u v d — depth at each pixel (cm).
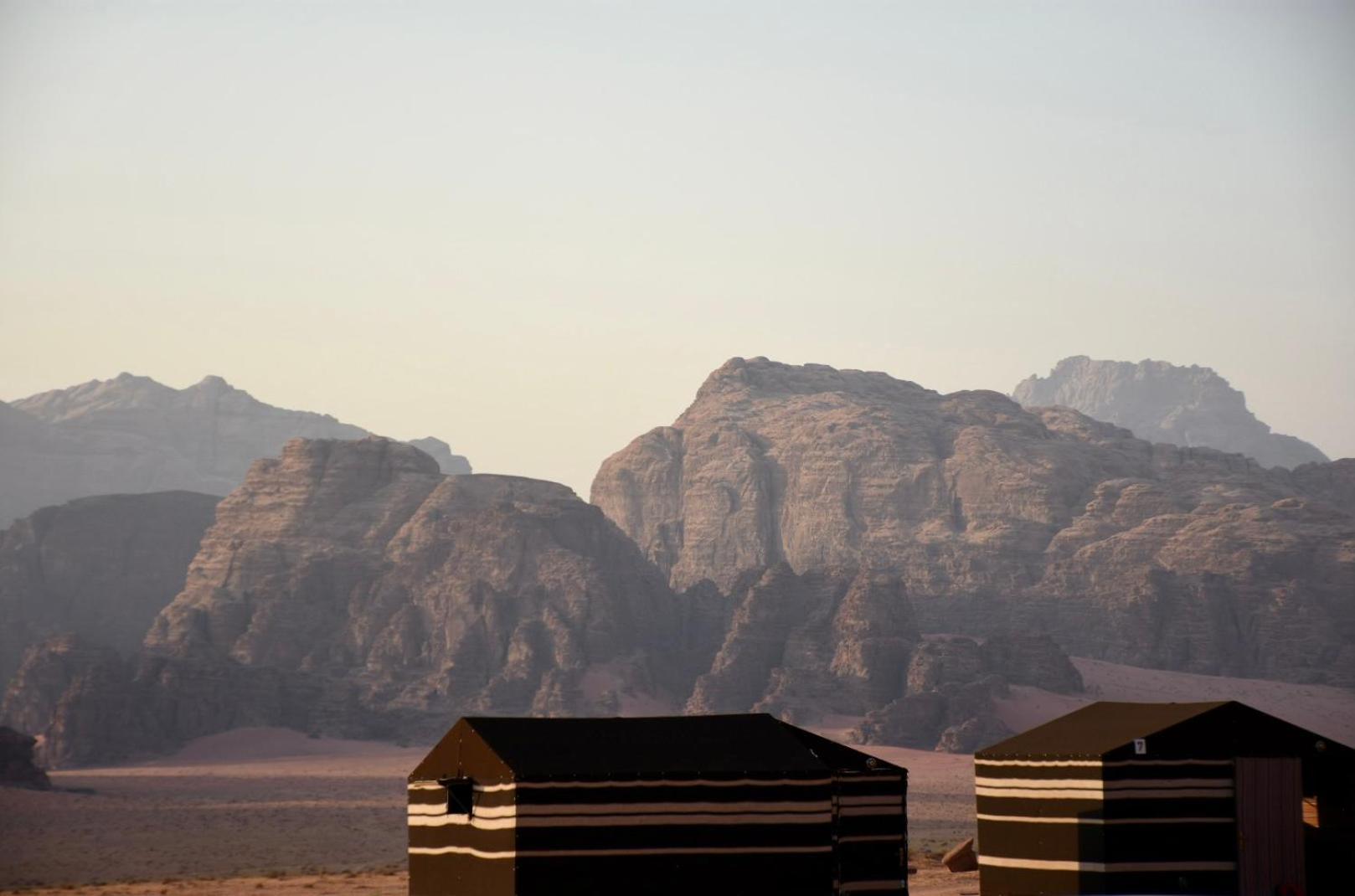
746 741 12725
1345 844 12769
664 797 12112
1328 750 12781
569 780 12012
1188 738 12675
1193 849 12562
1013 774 13200
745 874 12156
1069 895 12731
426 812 12800
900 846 13512
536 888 11869
